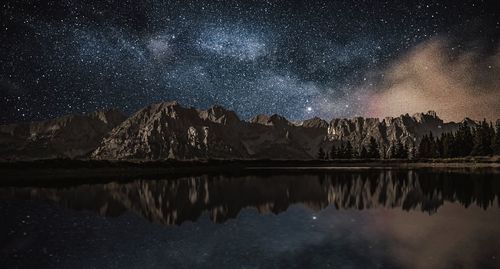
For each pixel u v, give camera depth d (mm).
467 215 28531
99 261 17781
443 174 77625
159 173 96062
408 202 36125
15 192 46875
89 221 28234
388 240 20750
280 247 19609
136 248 20125
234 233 23344
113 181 66438
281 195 43344
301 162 162750
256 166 145625
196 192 47875
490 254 17656
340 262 16766
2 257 18531
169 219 28859
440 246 19281
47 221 28281
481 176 69250
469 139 146750
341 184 56906
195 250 19391
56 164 82375
